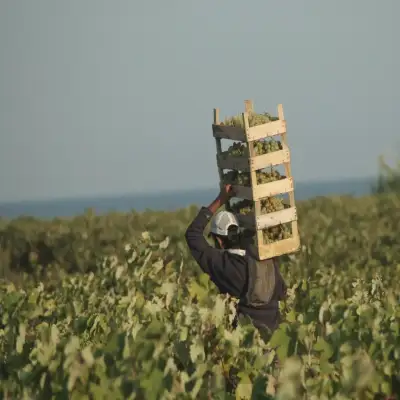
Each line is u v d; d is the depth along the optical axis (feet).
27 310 120.88
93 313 112.68
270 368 77.41
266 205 98.17
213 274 94.99
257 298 93.76
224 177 102.99
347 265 198.29
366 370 74.59
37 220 261.65
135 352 78.18
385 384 80.69
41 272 236.02
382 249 209.15
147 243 138.31
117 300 121.90
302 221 236.84
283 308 106.93
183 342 81.35
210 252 94.99
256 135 97.45
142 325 91.81
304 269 181.47
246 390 75.97
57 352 81.25
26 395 77.77
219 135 102.53
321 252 205.05
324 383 73.51
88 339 100.32
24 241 238.07
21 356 90.07
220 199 98.78
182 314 89.56
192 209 256.52
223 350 84.53
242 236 97.66
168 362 75.15
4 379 89.86
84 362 77.56
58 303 134.21
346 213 252.42
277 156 98.02
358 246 211.82
